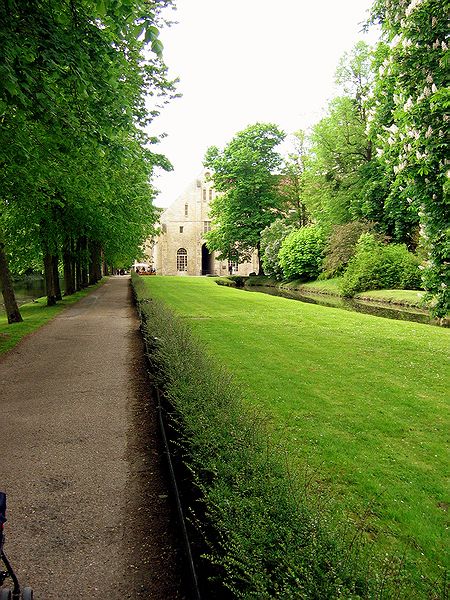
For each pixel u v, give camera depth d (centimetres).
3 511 310
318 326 1540
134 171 1509
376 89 1254
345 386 833
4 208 1556
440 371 945
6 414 725
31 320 1742
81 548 392
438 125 866
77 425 677
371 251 3334
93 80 787
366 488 470
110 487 496
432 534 394
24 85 673
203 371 598
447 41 892
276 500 299
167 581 352
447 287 969
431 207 927
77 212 2134
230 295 2875
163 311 1169
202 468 371
